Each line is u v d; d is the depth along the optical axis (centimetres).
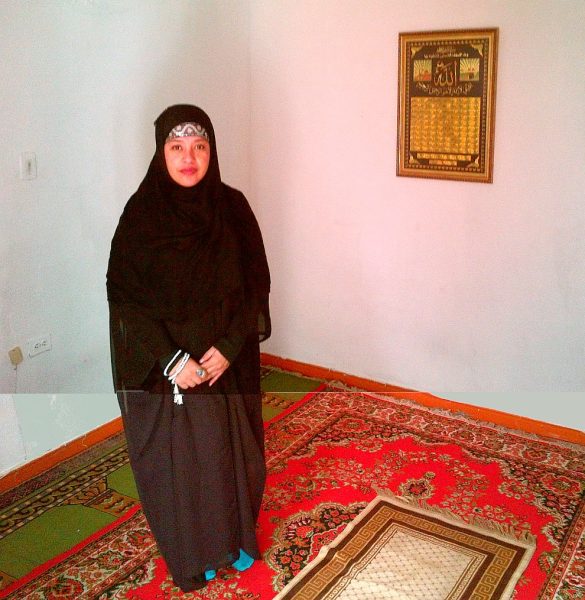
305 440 284
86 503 247
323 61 313
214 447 196
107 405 289
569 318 279
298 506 240
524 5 260
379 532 226
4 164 237
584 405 282
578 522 230
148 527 233
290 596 199
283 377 350
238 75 327
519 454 272
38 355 260
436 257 304
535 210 276
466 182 288
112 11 262
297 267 346
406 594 199
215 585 205
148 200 198
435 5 280
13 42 234
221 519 198
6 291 245
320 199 330
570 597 198
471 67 274
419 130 293
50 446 271
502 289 291
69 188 259
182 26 293
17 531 233
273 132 335
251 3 324
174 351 193
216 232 200
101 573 212
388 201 311
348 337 339
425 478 256
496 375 302
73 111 255
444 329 310
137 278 198
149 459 198
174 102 295
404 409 311
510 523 230
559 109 262
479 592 200
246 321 203
